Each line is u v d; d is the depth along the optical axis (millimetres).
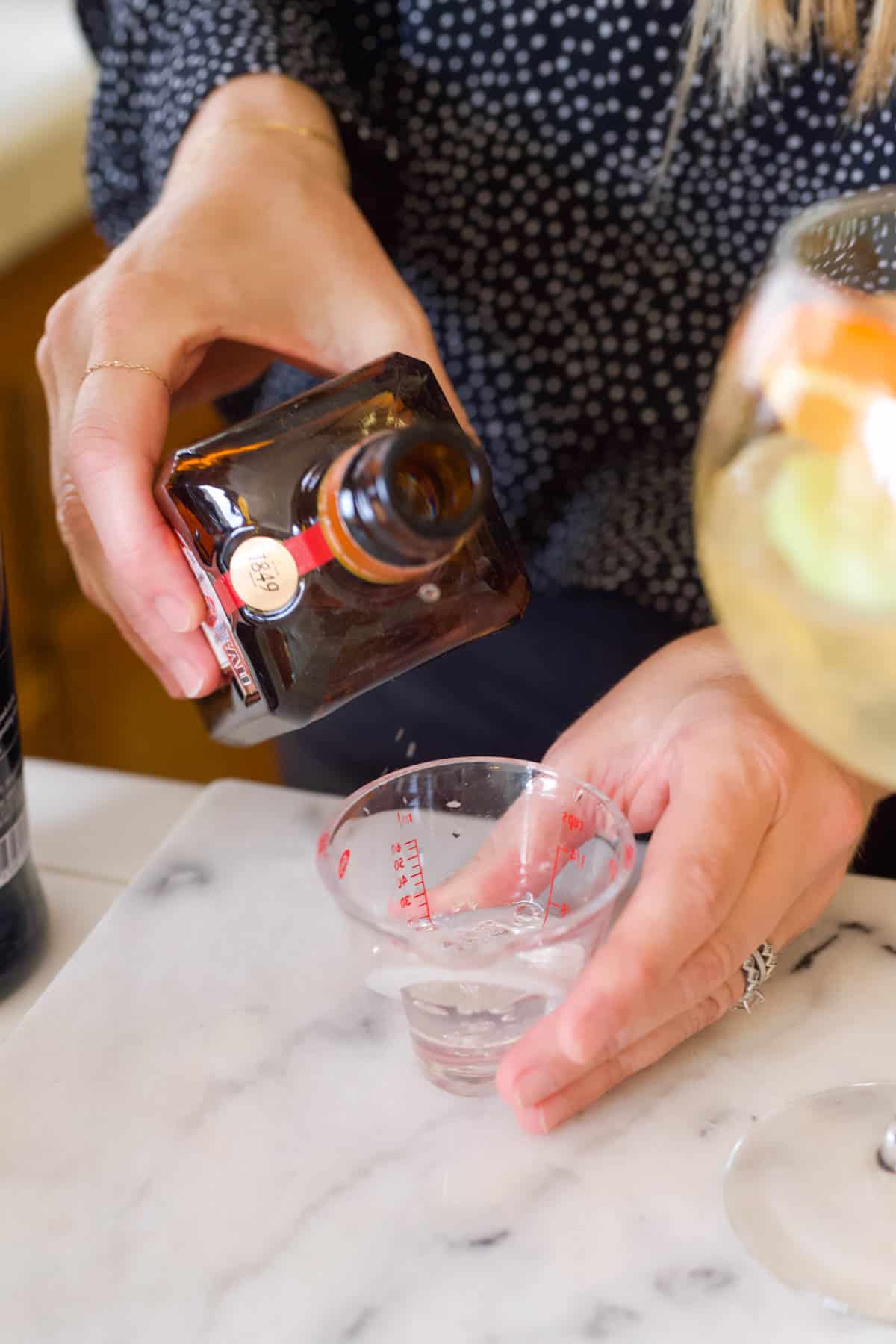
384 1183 519
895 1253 499
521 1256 500
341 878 538
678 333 788
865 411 445
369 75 781
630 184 766
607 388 801
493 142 772
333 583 548
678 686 604
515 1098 521
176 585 561
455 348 811
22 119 1296
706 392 794
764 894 550
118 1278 497
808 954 591
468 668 817
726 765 554
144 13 765
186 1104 541
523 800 562
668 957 517
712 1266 497
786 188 753
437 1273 497
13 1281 497
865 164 739
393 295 646
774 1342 481
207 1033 563
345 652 558
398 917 557
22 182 1248
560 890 559
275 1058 555
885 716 467
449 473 493
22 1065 553
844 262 482
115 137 803
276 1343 481
